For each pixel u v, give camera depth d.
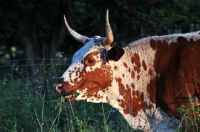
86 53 14.95
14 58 42.34
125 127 15.55
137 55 15.32
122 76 15.26
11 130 16.39
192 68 14.62
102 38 15.23
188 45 14.84
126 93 15.32
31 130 16.94
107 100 15.43
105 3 26.95
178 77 14.70
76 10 31.67
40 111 17.73
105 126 14.84
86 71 14.86
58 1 27.30
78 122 14.98
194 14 27.52
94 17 33.31
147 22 27.08
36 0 28.30
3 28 33.72
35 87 20.41
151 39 15.38
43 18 28.12
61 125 17.45
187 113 14.43
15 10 28.52
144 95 15.27
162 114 15.09
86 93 15.01
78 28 32.38
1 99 18.48
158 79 15.05
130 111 15.43
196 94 14.61
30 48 28.77
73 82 14.82
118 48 14.59
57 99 18.66
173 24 26.92
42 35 33.16
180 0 26.31
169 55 14.99
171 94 14.80
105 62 14.99
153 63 15.16
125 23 28.58
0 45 45.22
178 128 14.23
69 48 33.19
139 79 15.27
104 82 15.05
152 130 15.37
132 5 26.89
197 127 14.35
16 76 25.39
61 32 28.11
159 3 26.80
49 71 21.36
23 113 17.58
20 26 28.84
